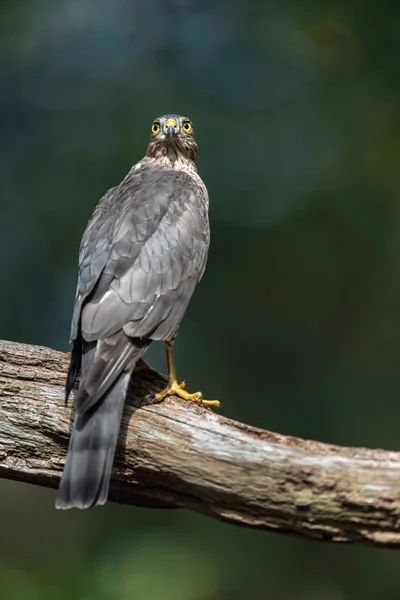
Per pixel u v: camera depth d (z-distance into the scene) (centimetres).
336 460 618
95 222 773
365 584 1200
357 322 1501
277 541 1195
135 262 715
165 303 717
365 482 609
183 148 927
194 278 760
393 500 603
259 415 1473
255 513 632
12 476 695
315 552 1204
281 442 637
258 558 1185
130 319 684
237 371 1493
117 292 693
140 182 823
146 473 657
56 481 687
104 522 1240
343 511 611
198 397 705
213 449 640
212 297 1505
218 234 1505
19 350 710
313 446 631
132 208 759
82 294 693
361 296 1503
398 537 607
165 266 727
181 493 659
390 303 1493
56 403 687
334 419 1466
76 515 1252
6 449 688
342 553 1210
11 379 699
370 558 1207
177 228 758
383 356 1488
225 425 652
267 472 625
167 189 796
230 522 644
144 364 721
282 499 621
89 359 662
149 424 661
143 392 700
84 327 670
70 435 672
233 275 1506
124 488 670
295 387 1488
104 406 634
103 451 618
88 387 631
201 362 1476
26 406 688
